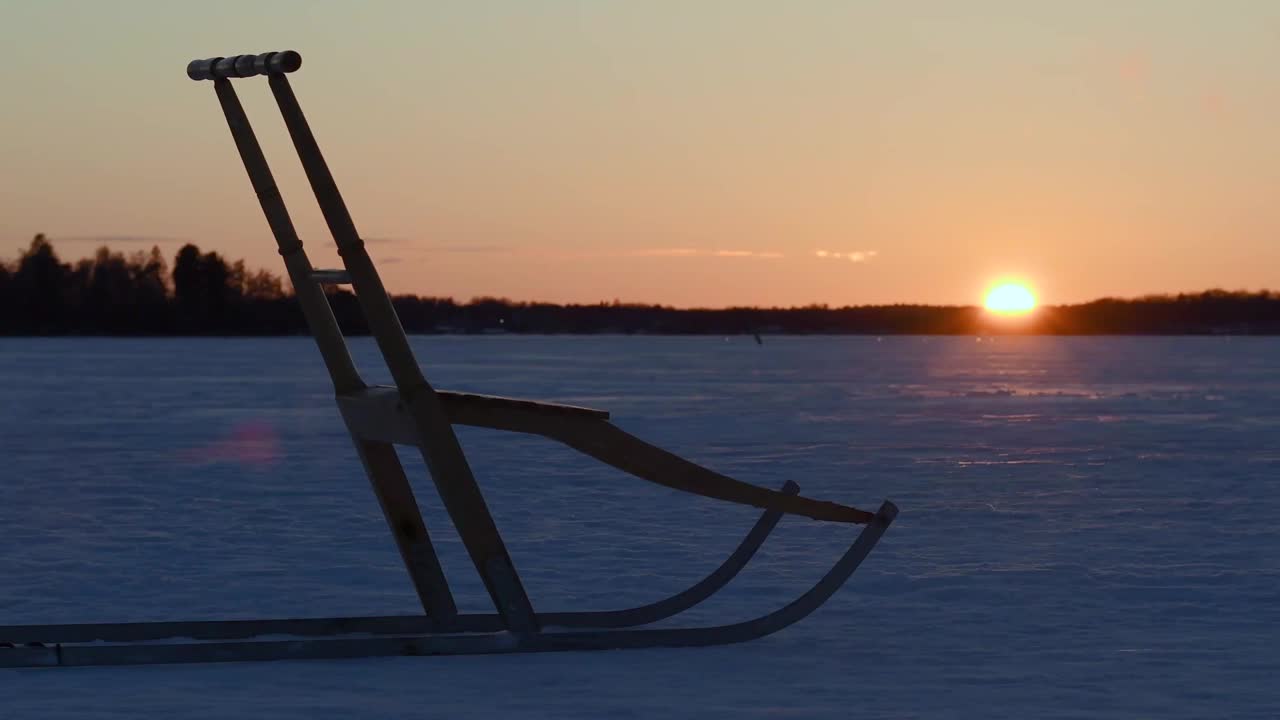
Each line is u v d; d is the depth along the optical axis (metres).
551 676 6.12
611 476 16.61
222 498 14.16
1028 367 74.38
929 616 7.77
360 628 6.98
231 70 6.63
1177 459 19.16
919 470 17.62
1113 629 7.36
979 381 54.03
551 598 8.53
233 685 5.91
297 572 9.43
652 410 33.66
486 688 5.87
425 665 6.35
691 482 6.82
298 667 6.29
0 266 167.25
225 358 87.69
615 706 5.55
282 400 37.22
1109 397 40.12
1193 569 9.46
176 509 13.17
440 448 6.42
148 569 9.55
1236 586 8.77
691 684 5.98
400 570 9.51
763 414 31.80
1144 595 8.44
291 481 15.91
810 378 58.09
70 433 24.44
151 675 6.11
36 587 8.82
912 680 6.08
